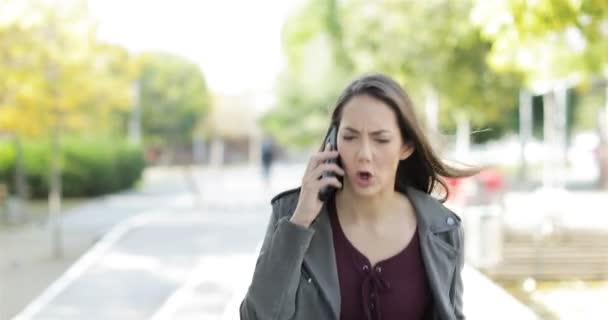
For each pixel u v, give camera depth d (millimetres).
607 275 9852
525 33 6844
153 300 8812
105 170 26594
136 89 37375
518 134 35375
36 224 17281
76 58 13039
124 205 22312
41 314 8125
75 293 9273
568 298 8680
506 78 16359
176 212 19578
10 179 24062
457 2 15625
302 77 43688
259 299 2230
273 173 41312
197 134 61688
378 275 2305
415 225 2400
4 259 12148
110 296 9062
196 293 8930
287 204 2449
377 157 2289
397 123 2338
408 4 16312
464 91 16797
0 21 12688
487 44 15914
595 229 11133
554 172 14297
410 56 16375
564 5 6363
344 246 2342
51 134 13805
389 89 2338
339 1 36219
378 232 2361
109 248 13102
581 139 38969
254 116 58156
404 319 2311
